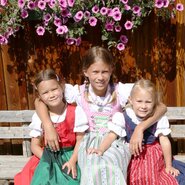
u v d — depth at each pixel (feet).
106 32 8.77
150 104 7.55
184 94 9.40
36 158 8.28
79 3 8.39
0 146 10.14
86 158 7.38
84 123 8.03
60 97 7.82
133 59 9.29
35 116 8.25
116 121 7.82
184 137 9.15
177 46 9.09
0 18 8.73
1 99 9.69
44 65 9.45
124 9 8.46
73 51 9.32
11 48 9.32
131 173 7.64
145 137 7.89
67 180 7.49
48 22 8.74
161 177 7.61
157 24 9.01
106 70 7.79
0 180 8.86
